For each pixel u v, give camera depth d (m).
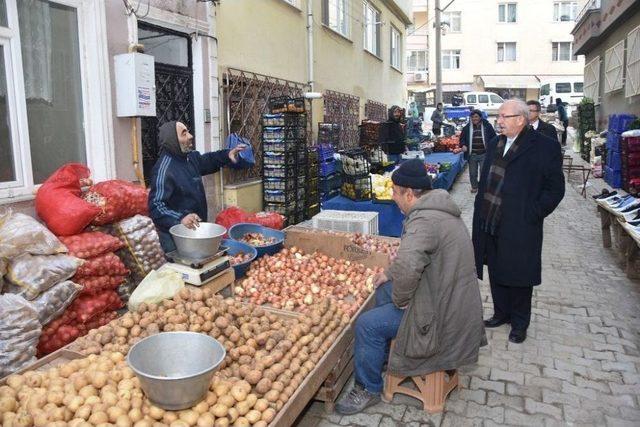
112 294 3.96
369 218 6.15
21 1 4.46
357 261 5.06
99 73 5.04
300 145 8.45
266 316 3.51
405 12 19.45
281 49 9.15
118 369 2.61
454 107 26.61
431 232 3.07
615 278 6.06
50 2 4.68
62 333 3.55
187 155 4.64
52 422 2.24
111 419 2.30
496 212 4.30
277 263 4.83
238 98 7.68
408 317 3.16
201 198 4.52
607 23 14.62
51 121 4.78
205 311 3.14
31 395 2.43
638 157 9.16
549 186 4.16
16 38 4.37
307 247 5.29
